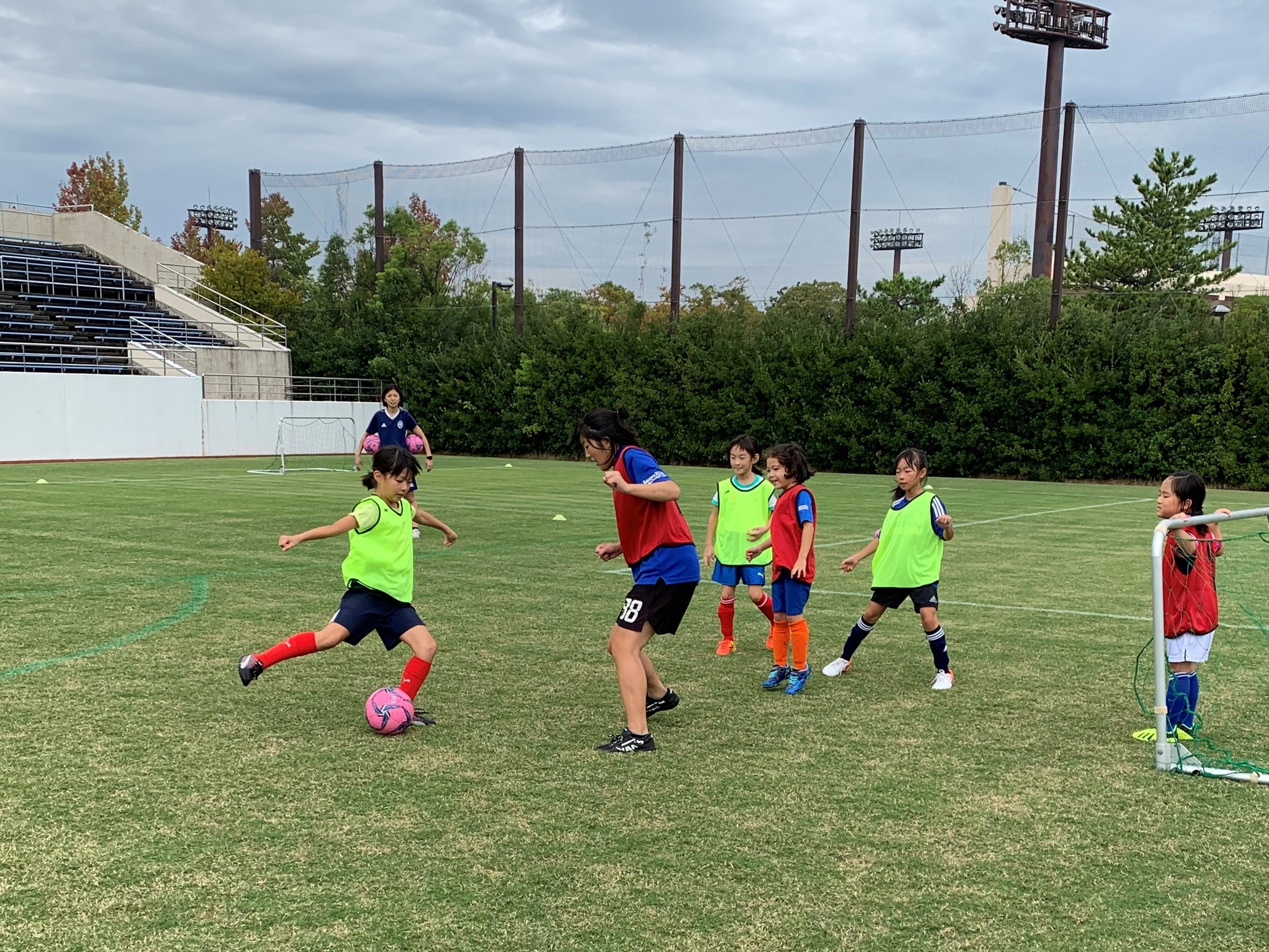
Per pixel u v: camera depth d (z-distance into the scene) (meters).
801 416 27.84
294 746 4.47
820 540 11.98
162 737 4.56
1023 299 27.34
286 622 6.97
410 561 5.03
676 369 30.03
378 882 3.16
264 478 20.30
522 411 32.16
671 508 4.61
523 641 6.58
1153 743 4.68
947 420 26.48
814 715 5.09
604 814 3.73
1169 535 4.80
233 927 2.88
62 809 3.71
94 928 2.86
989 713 5.16
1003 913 3.02
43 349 29.38
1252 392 22.92
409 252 40.84
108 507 14.15
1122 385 24.53
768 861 3.35
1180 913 3.04
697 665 6.18
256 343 34.94
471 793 3.92
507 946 2.79
